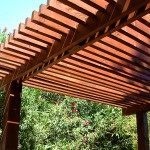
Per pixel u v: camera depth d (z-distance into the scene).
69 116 8.16
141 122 5.65
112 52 3.31
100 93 5.06
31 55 3.45
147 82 4.44
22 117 7.00
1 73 4.04
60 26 2.84
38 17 2.69
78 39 2.78
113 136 7.78
